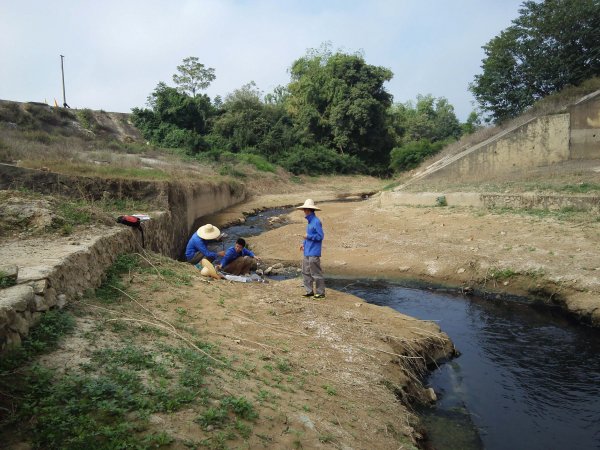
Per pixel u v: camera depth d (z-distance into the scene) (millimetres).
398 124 54219
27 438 2969
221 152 36906
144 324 5285
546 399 6129
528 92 26344
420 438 4949
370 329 7152
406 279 11500
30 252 5887
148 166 22297
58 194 11922
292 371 5266
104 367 3957
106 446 2971
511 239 12734
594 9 23609
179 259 14133
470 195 17625
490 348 7715
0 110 27797
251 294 7965
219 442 3311
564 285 9445
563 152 23406
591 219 13281
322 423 4180
